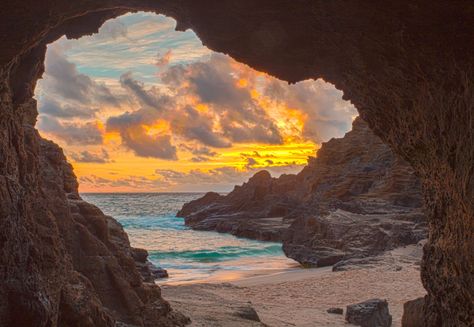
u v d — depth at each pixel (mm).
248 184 76312
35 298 7875
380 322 15914
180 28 8422
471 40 5910
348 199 51219
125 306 11562
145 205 145000
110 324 10180
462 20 5766
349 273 25250
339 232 37500
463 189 6754
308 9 6758
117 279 11609
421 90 7168
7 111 7965
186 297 16875
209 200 91125
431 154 7777
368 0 6125
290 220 58438
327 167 63312
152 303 12359
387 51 6926
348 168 59969
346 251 35531
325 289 21891
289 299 20016
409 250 32031
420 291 21031
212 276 30672
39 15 6891
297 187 71062
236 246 48594
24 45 7250
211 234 62500
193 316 13711
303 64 8062
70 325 9273
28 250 8195
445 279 8062
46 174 11188
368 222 38594
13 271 7660
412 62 6816
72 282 9820
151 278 14352
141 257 14883
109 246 12062
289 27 7270
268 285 22781
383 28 6539
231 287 22062
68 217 11250
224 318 13852
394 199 46219
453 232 7578
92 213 12023
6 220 7430
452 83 6504
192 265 36719
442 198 7926
